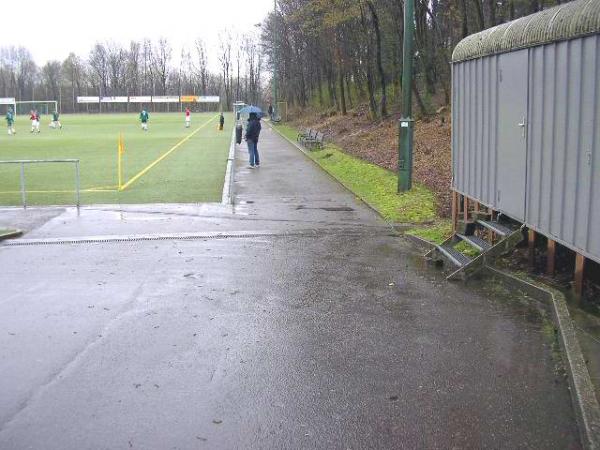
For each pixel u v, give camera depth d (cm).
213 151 3094
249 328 657
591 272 719
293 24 5972
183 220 1284
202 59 14925
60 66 14900
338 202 1512
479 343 600
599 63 574
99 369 555
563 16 639
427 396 493
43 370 553
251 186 1800
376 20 3291
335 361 566
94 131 5297
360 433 440
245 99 13912
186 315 702
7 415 471
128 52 14788
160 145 3550
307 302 745
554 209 675
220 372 546
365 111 3969
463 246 962
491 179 857
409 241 1073
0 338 634
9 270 912
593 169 589
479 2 2564
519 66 757
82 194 1656
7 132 5156
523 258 841
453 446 420
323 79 6569
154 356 583
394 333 634
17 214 1350
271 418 464
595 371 499
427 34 3312
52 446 427
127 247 1055
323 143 3156
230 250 1025
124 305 742
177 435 441
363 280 836
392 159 2116
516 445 419
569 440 423
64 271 904
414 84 2947
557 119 662
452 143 1030
